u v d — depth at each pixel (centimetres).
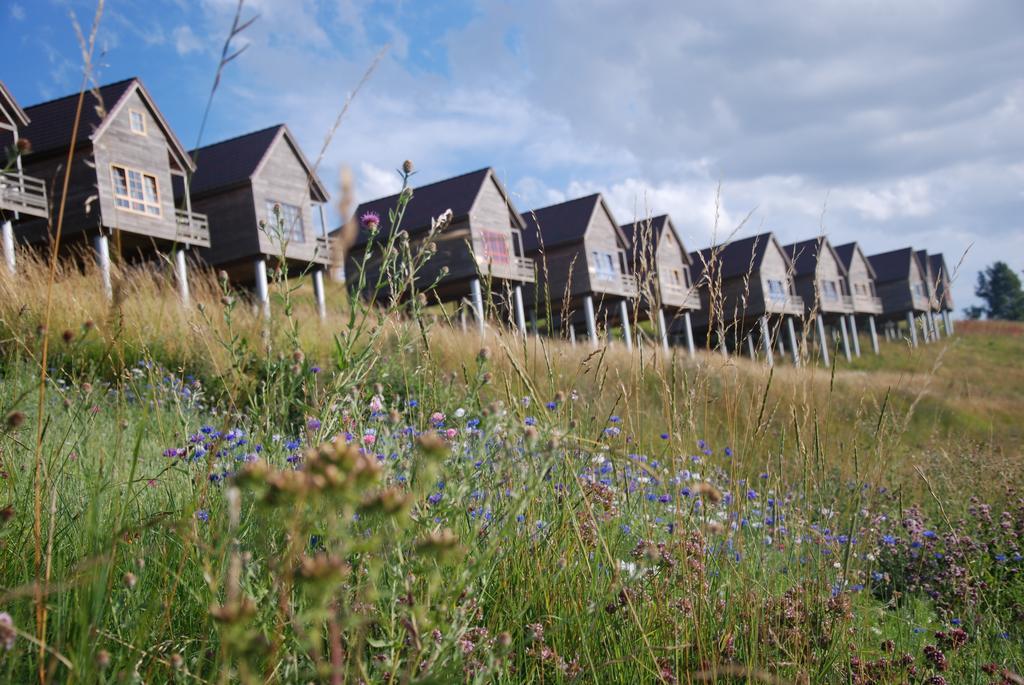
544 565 277
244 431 329
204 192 2608
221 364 525
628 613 269
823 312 4850
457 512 212
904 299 6025
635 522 330
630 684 252
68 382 445
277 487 120
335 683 132
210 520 235
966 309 9856
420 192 3106
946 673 303
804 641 280
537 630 249
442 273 288
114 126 2206
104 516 255
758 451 357
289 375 271
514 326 321
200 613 216
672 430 332
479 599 239
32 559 233
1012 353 5050
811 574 322
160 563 222
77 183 2130
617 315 3688
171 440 350
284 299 266
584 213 3522
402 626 186
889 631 364
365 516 184
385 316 264
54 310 784
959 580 395
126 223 2198
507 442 254
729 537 305
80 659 168
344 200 145
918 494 609
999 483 612
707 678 248
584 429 327
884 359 5225
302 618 128
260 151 2648
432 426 287
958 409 1457
